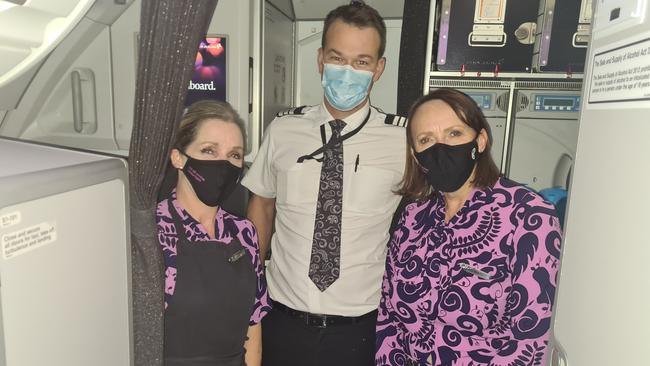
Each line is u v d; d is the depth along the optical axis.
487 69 2.28
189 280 1.19
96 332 0.87
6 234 0.65
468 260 1.18
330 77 1.53
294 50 2.71
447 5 2.25
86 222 0.81
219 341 1.24
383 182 1.60
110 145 2.01
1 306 0.65
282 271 1.64
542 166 2.33
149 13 0.94
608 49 0.73
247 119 1.96
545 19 2.21
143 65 0.96
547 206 1.13
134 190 1.03
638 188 0.63
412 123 1.29
